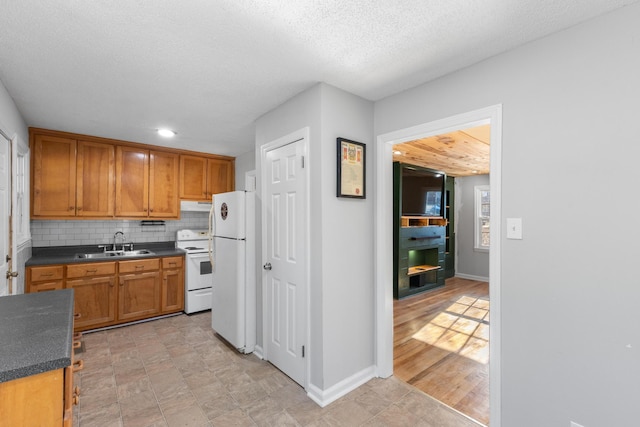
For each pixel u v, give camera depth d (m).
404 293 4.93
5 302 1.53
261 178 2.85
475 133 3.12
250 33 1.59
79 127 3.23
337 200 2.22
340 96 2.25
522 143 1.67
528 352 1.64
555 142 1.55
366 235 2.43
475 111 1.86
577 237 1.49
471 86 1.89
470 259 6.43
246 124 3.13
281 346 2.55
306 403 2.12
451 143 3.56
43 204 3.31
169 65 1.93
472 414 2.00
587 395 1.46
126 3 1.36
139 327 3.54
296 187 2.39
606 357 1.41
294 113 2.42
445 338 3.28
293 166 2.43
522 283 1.66
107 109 2.71
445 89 2.03
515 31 1.55
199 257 4.05
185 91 2.33
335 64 1.91
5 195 2.29
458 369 2.61
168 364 2.67
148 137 3.64
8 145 2.38
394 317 3.96
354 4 1.36
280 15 1.44
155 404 2.10
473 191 6.41
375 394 2.22
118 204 3.77
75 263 3.28
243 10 1.41
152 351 2.92
